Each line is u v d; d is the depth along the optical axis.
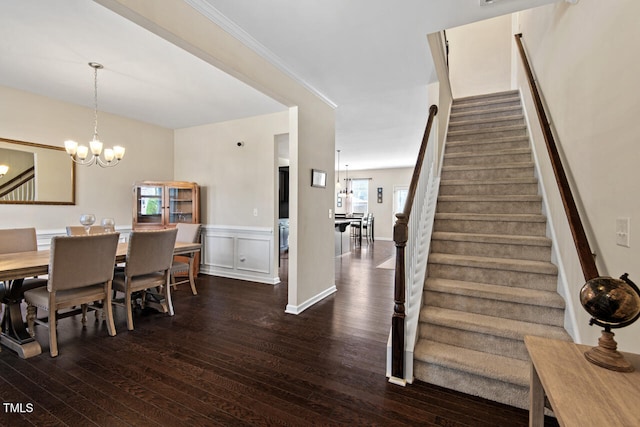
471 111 4.30
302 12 2.11
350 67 2.95
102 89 3.56
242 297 3.87
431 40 2.72
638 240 1.26
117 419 1.65
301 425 1.61
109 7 1.58
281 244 7.71
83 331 2.80
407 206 2.15
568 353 1.06
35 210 3.76
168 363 2.23
